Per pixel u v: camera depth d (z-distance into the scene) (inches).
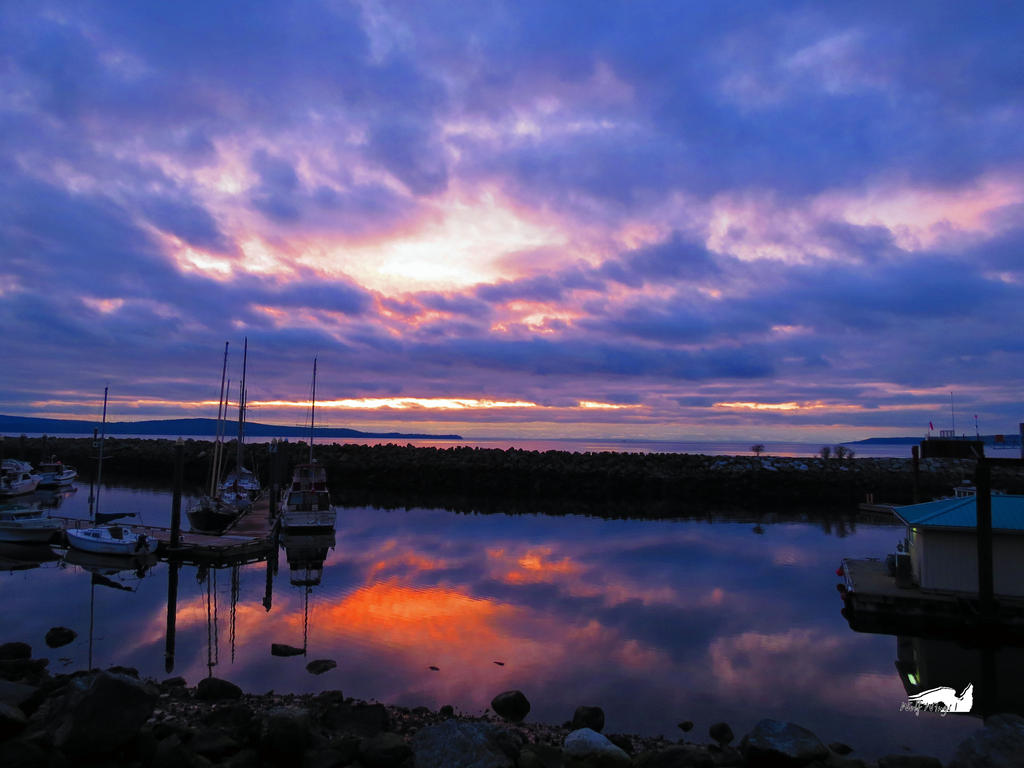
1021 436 780.0
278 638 748.6
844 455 3417.8
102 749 345.7
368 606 892.0
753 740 413.1
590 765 398.6
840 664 679.7
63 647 714.2
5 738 354.3
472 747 381.4
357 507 2103.8
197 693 530.9
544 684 614.2
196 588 1005.2
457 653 698.8
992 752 370.3
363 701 559.8
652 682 623.8
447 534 1545.3
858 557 1258.6
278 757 375.9
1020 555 783.7
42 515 1460.4
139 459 3198.8
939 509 861.2
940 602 781.9
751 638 762.2
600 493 2508.6
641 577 1080.8
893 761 406.3
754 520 1818.4
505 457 2837.1
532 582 1039.6
